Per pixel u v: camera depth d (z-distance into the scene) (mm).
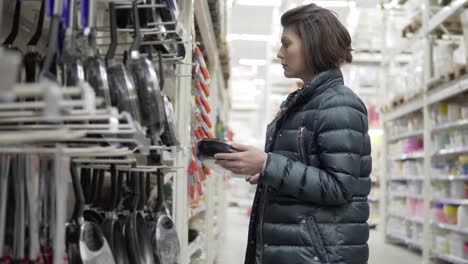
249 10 7246
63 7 929
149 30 1310
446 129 5379
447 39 5496
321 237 1341
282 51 1556
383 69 7520
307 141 1417
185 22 2059
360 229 1383
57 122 830
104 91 912
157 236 1292
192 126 2779
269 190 1445
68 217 1402
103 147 851
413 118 6570
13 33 1021
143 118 1002
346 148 1312
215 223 5531
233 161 1356
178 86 2092
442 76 4938
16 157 896
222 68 5832
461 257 4734
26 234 909
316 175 1305
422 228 6074
